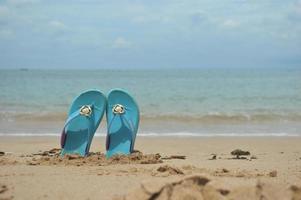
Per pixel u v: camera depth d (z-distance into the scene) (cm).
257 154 1080
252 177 736
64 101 2558
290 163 907
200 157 1016
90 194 621
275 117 1941
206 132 1583
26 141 1327
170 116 1931
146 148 1191
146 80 4997
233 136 1483
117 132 977
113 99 998
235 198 526
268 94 2947
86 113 977
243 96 2831
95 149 1146
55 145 1230
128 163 870
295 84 3956
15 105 2366
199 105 2392
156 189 536
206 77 5816
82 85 3978
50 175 745
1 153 1033
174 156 1001
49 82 4481
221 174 753
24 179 711
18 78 5581
